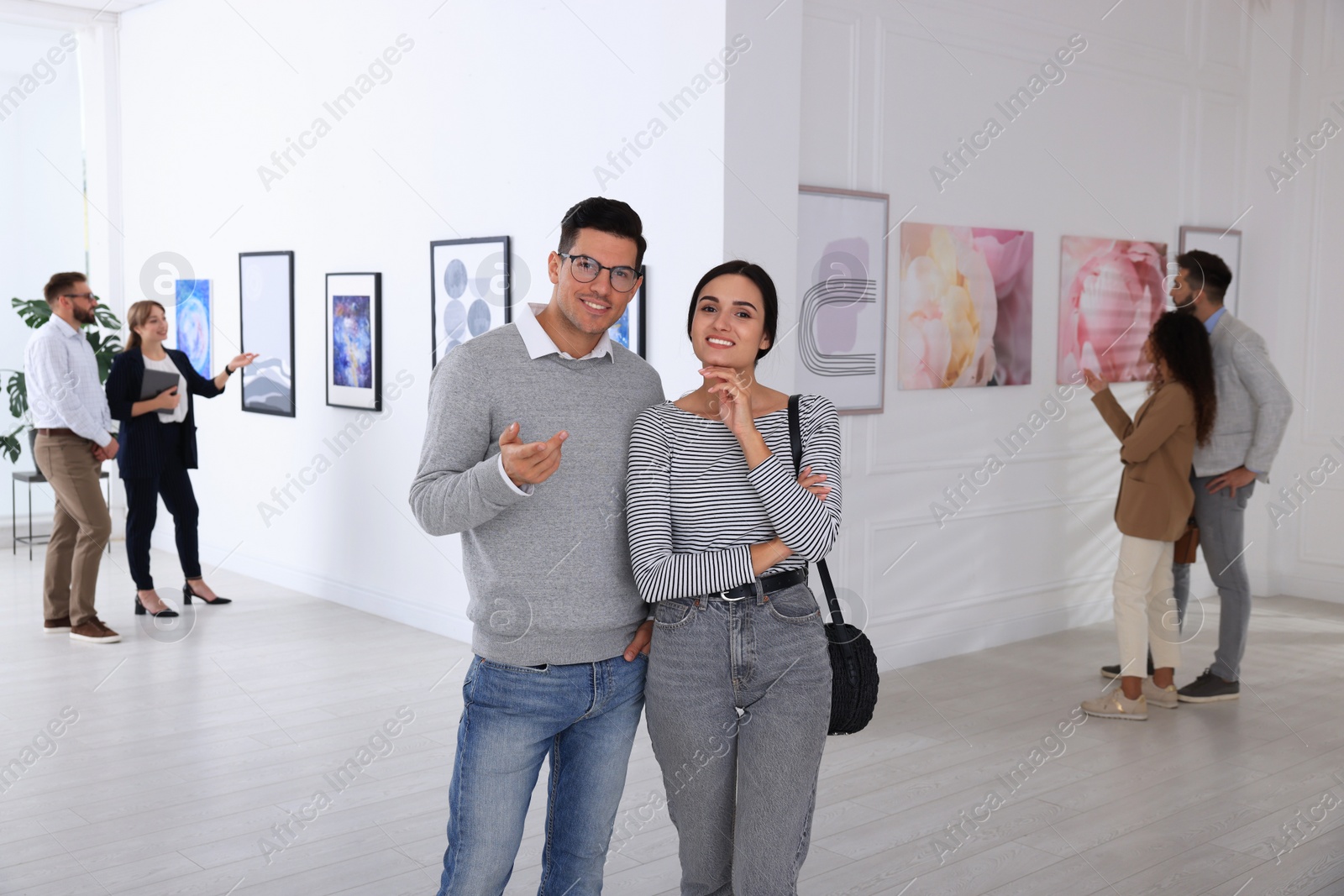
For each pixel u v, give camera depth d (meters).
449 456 2.01
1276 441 4.51
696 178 4.40
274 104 6.59
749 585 2.08
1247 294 6.66
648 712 2.15
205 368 7.40
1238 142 6.55
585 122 4.84
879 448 5.11
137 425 5.91
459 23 5.44
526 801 2.11
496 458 1.88
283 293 6.63
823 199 4.79
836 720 2.19
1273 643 5.70
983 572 5.57
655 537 2.05
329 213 6.30
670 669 2.09
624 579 2.12
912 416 5.22
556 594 2.04
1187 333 4.38
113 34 7.90
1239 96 6.53
